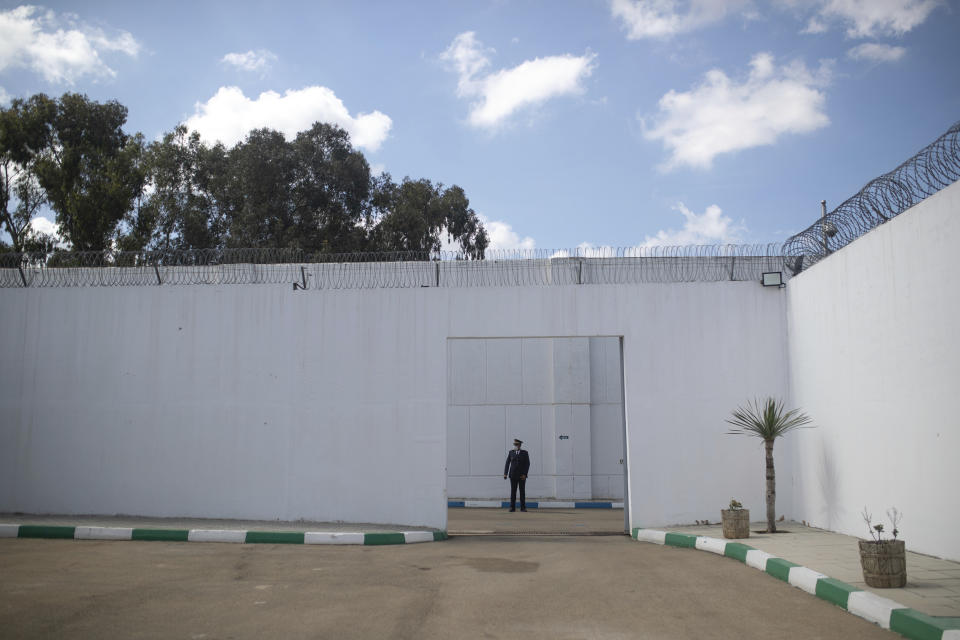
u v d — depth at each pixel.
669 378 12.02
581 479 19.69
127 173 28.38
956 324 7.72
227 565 8.39
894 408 8.89
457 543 10.92
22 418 12.40
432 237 32.66
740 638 5.40
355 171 29.73
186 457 12.18
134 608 6.12
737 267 12.41
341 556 9.28
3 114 26.80
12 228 27.27
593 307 12.16
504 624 5.79
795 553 8.42
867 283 9.54
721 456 11.86
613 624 5.80
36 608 6.02
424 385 12.11
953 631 5.00
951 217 7.83
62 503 12.17
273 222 28.36
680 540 10.37
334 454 12.07
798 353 11.67
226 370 12.34
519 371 20.28
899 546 6.50
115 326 12.55
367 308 12.35
